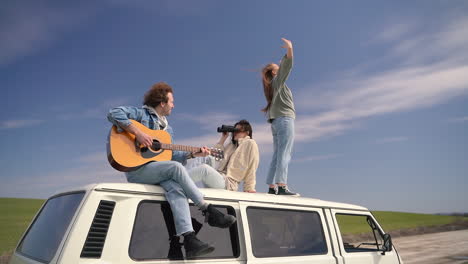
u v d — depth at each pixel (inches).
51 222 122.6
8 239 428.1
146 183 136.1
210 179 164.9
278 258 144.9
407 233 1008.9
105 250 107.7
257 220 145.6
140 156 138.3
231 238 136.1
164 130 156.3
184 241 123.1
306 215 164.2
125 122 135.2
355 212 185.8
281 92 211.3
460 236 927.0
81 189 117.8
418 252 612.4
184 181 127.3
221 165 205.8
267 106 219.1
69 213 114.1
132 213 116.5
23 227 532.7
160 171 130.6
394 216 1523.1
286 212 157.5
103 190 113.8
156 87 156.7
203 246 120.6
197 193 128.5
